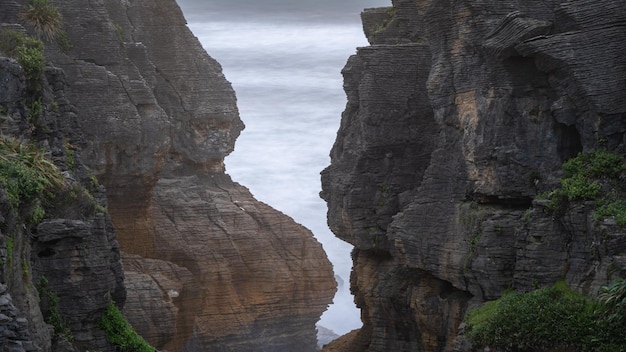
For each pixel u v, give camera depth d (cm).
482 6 6819
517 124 6700
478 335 5878
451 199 6988
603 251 5784
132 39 9981
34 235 5428
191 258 9750
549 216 6159
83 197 5725
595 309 5597
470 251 6731
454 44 6975
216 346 9750
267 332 10006
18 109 5959
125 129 8906
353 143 7781
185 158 10194
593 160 6222
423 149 7569
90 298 5581
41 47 7369
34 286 5322
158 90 10081
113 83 8925
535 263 6162
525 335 5688
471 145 6838
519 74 6681
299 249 10212
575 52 6412
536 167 6662
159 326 8400
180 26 10188
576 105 6456
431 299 7169
